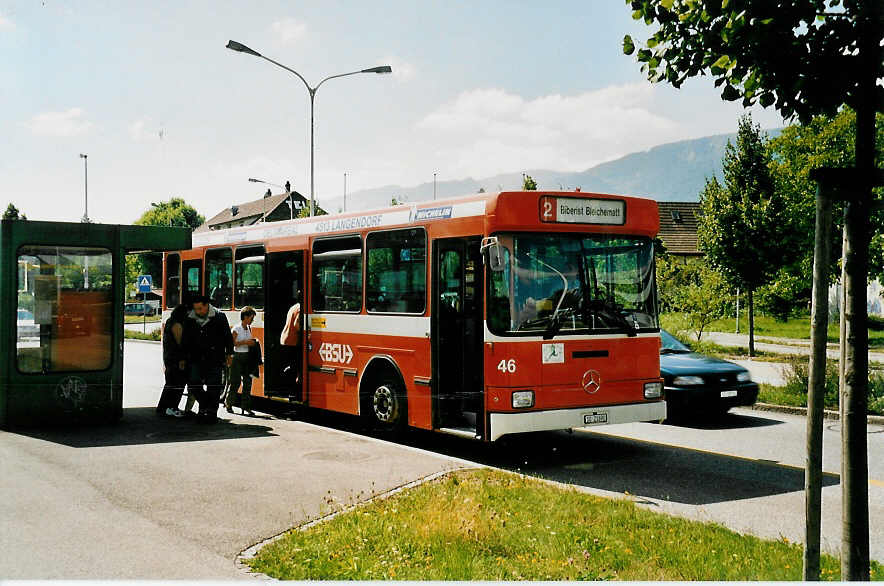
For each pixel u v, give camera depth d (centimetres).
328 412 1424
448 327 1009
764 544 598
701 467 941
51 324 1144
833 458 997
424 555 565
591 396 939
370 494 744
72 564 551
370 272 1140
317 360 1252
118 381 1181
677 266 2619
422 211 1041
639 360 977
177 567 545
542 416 902
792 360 1630
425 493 734
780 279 2675
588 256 957
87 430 1109
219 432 1092
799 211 2402
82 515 677
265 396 1365
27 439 1036
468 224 956
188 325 1203
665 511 732
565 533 619
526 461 980
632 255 991
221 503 716
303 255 1287
